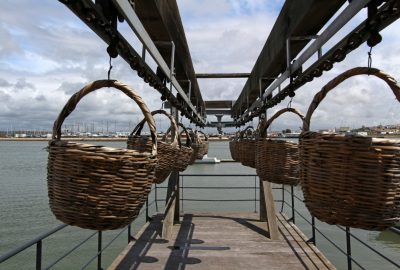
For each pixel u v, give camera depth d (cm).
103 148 131
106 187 130
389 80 148
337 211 129
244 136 512
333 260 709
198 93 617
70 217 131
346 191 126
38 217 1123
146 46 209
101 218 131
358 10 149
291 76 267
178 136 292
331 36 184
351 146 125
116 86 154
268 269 353
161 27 264
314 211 138
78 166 129
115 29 156
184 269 353
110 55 157
